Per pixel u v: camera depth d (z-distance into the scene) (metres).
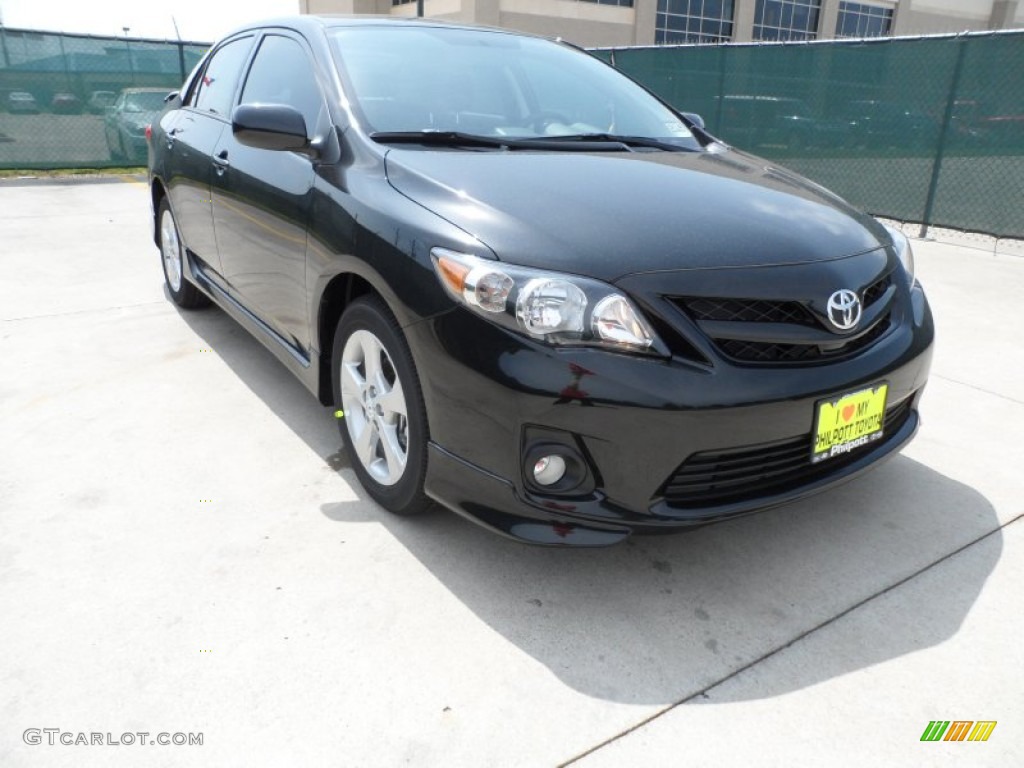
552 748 1.60
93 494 2.48
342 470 2.67
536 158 2.43
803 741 1.63
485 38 3.20
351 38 2.88
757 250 1.99
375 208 2.17
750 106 9.26
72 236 6.33
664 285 1.84
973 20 39.06
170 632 1.88
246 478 2.60
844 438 2.05
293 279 2.66
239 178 3.01
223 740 1.59
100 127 10.69
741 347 1.88
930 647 1.90
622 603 2.05
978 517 2.47
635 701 1.72
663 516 1.87
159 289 4.82
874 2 35.12
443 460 2.01
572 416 1.79
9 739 1.58
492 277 1.83
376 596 2.04
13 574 2.08
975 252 6.62
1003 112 6.78
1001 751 1.61
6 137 10.12
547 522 1.88
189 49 11.21
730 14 31.06
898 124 7.65
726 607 2.04
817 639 1.93
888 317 2.22
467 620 1.96
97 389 3.29
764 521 2.44
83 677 1.74
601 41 28.08
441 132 2.54
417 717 1.67
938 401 3.36
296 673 1.77
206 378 3.43
